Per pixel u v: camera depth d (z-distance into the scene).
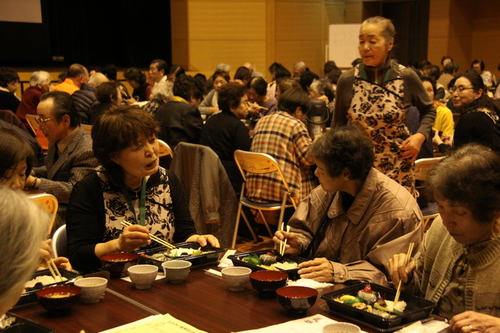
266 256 1.83
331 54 10.37
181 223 2.22
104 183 2.07
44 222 0.87
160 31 10.75
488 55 12.09
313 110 5.03
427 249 1.73
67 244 2.04
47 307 1.43
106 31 10.79
